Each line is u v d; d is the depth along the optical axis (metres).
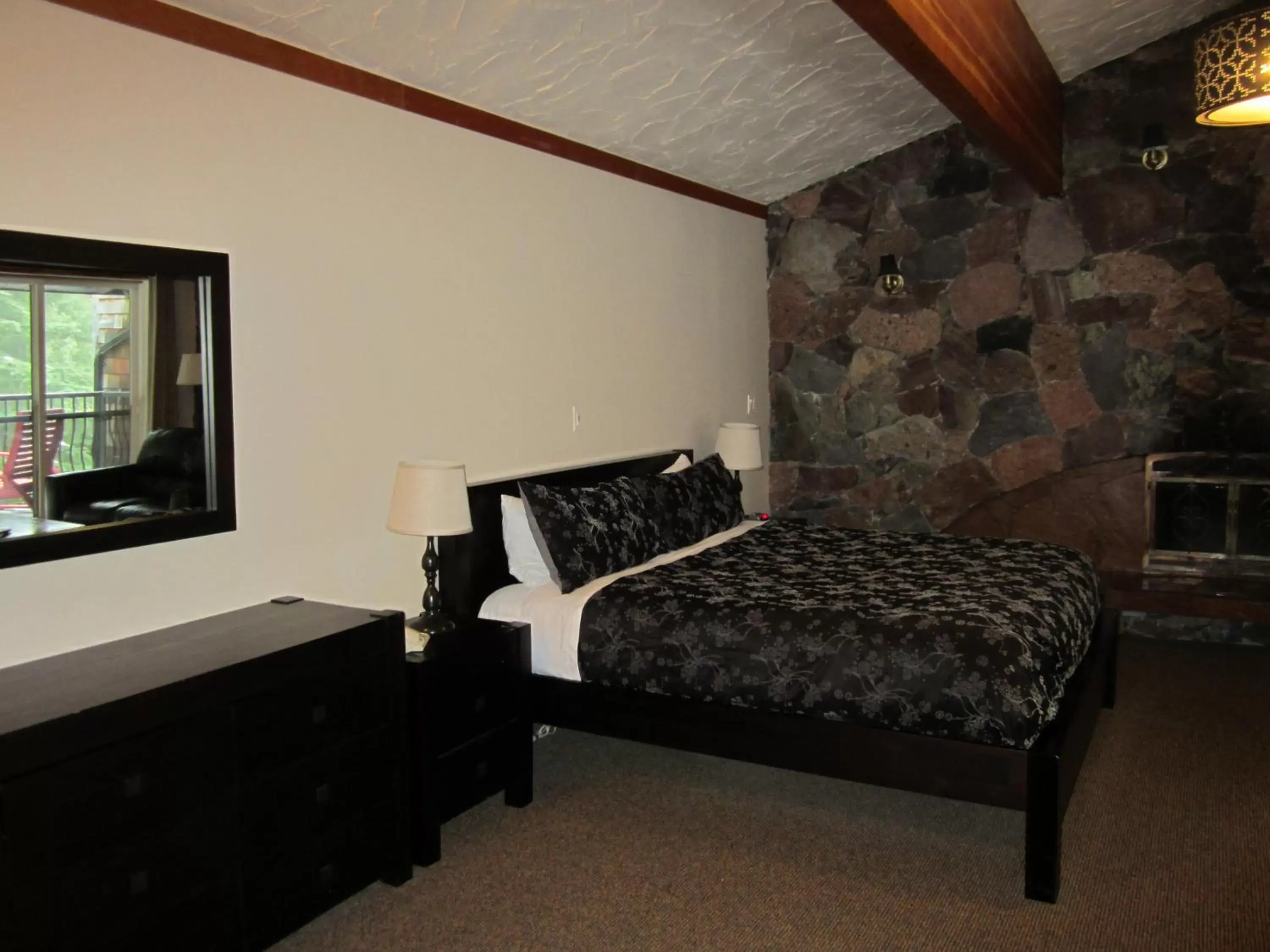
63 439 2.40
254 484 2.88
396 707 2.75
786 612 3.12
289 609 2.84
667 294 5.00
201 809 2.21
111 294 2.49
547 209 4.08
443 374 3.57
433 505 3.04
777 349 6.06
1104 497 5.27
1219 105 2.78
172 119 2.60
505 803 3.33
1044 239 5.27
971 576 3.55
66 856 1.94
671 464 4.95
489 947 2.49
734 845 3.04
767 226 5.99
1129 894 2.70
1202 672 4.64
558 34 3.20
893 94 4.60
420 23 2.94
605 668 3.30
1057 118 4.93
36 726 1.88
